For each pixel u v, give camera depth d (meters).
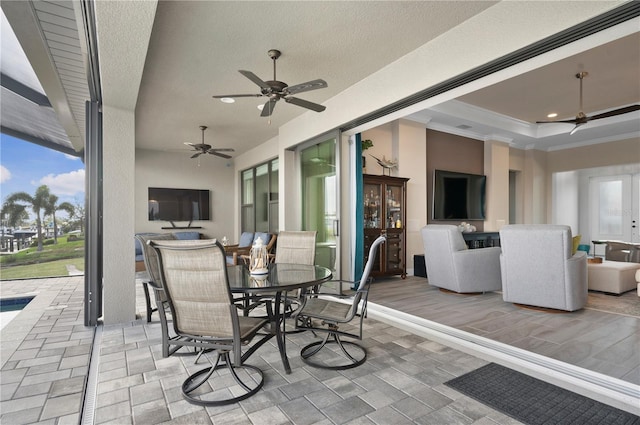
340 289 4.19
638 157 6.75
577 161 7.70
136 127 5.47
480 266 4.30
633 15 1.88
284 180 5.43
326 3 2.38
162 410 1.79
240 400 1.88
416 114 5.79
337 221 4.28
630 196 8.70
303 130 4.85
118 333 3.08
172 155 7.43
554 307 3.44
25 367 2.39
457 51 2.71
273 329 2.25
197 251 1.73
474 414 1.74
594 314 3.46
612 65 4.24
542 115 6.45
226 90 3.93
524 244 3.56
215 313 1.81
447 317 3.40
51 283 5.96
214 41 2.86
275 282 2.19
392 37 2.86
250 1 2.34
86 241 3.35
